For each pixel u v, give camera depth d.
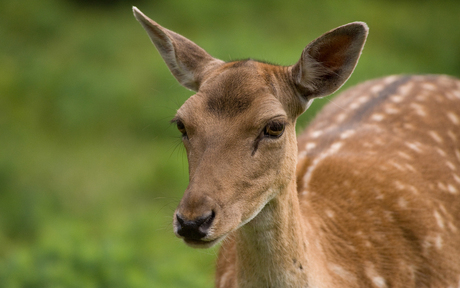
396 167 8.38
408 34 22.64
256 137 6.25
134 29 22.72
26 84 18.83
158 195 14.87
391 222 7.93
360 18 23.56
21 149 16.41
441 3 26.16
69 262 10.54
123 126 17.56
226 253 8.06
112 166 16.03
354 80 17.39
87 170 15.84
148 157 16.39
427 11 25.08
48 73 19.08
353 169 8.27
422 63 21.03
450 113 9.18
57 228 12.18
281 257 6.61
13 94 18.59
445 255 8.01
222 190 6.02
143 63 20.05
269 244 6.58
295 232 6.65
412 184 8.27
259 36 21.03
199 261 11.92
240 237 6.70
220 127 6.22
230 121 6.24
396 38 22.55
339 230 7.62
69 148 16.75
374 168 8.34
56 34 21.97
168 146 16.41
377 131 8.94
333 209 7.77
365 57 19.59
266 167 6.29
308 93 6.90
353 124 9.24
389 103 9.31
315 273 6.82
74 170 15.79
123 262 10.74
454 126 9.07
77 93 18.22
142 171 15.72
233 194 6.08
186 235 5.89
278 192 6.48
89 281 10.15
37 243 11.86
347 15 23.69
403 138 8.81
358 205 7.93
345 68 6.80
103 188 15.15
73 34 22.02
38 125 17.69
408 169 8.40
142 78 19.14
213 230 5.90
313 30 22.70
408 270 7.79
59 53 20.78
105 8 24.58
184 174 15.10
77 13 23.94
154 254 12.07
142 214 13.82
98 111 17.83
